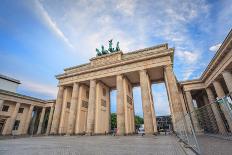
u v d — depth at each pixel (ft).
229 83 114.52
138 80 197.88
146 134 134.21
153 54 156.87
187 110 174.19
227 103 21.72
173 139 90.22
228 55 110.73
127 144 72.18
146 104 144.56
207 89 164.14
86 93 211.00
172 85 141.79
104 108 197.06
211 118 29.76
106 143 79.30
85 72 189.06
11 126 211.61
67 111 203.72
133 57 164.35
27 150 58.03
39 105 252.42
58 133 187.01
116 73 171.01
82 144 76.79
